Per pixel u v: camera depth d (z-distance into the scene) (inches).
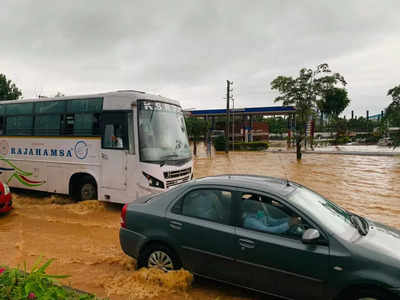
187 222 148.6
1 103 391.9
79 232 249.4
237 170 722.8
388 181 549.6
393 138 1024.9
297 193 147.5
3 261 185.6
